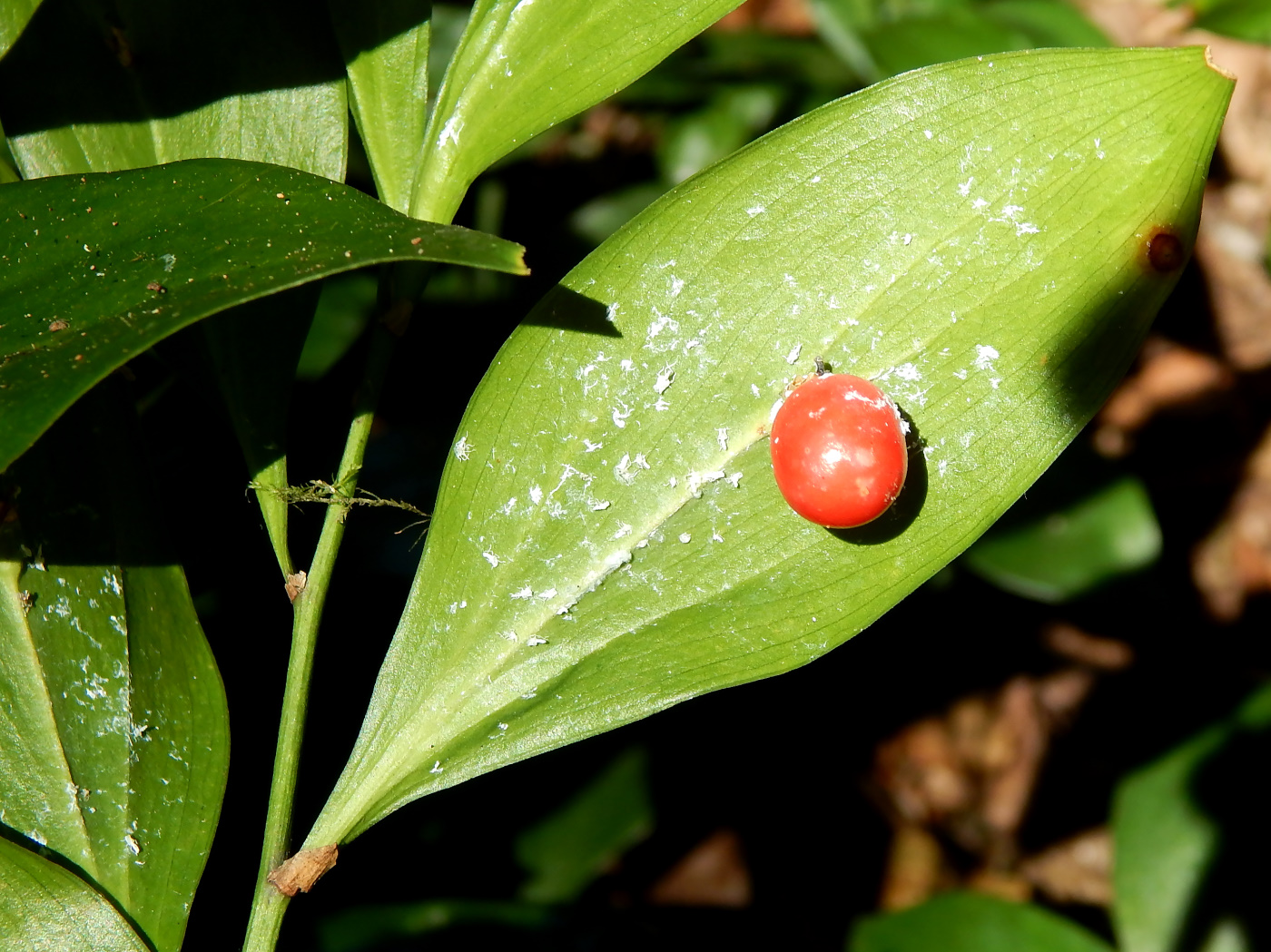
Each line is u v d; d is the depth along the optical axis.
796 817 0.31
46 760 0.18
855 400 0.17
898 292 0.17
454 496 0.18
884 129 0.17
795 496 0.17
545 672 0.17
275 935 0.17
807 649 0.17
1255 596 0.34
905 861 0.31
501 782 0.26
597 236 0.32
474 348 0.29
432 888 0.25
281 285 0.15
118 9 0.19
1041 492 0.26
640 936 0.24
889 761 0.32
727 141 0.33
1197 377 0.37
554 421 0.18
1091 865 0.31
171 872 0.18
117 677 0.18
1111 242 0.17
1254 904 0.24
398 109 0.18
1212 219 0.38
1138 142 0.17
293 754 0.17
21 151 0.18
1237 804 0.24
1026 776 0.32
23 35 0.18
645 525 0.18
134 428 0.18
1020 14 0.29
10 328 0.16
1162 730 0.32
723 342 0.18
